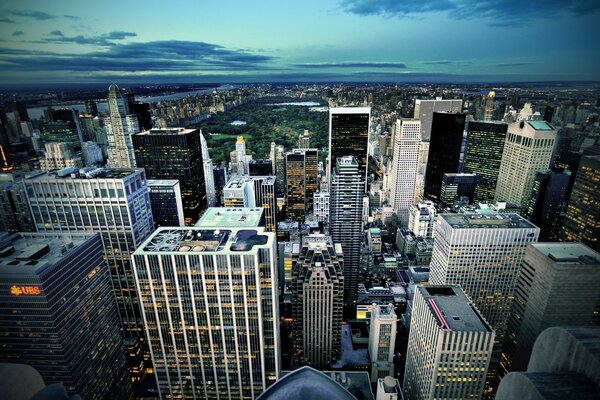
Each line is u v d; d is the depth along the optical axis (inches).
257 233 6092.5
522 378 569.9
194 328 5959.6
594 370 526.0
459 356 5511.8
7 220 7731.3
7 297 4837.6
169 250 5556.1
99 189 7568.9
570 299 5772.6
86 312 5649.6
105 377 6141.7
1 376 632.4
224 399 6560.0
